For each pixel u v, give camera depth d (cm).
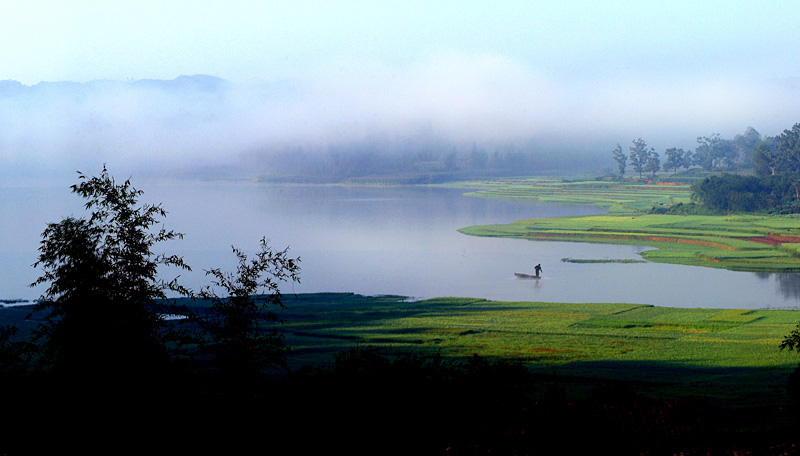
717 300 10188
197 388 3412
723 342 6994
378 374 3581
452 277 12581
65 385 2945
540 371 5559
